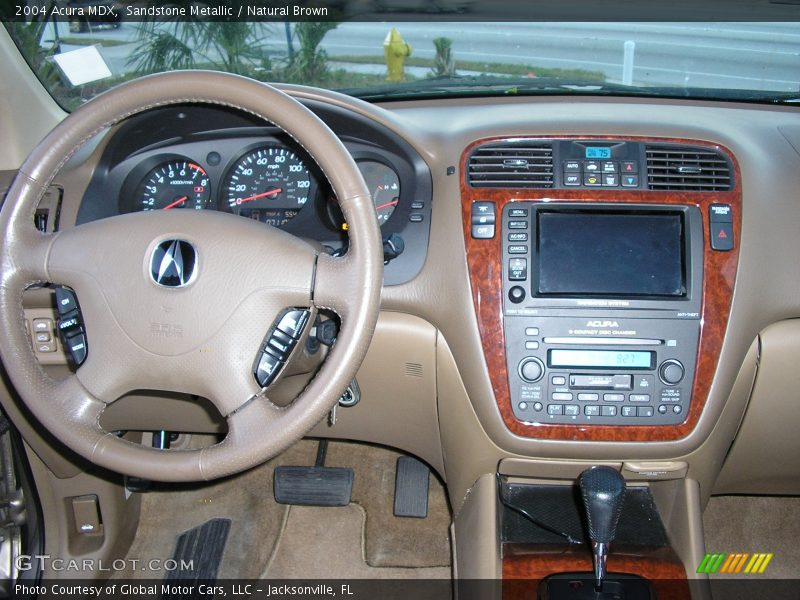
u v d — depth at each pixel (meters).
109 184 1.71
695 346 1.51
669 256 1.52
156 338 1.21
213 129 1.68
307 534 2.18
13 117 1.89
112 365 1.24
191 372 1.22
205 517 2.24
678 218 1.53
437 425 1.75
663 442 1.53
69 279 1.25
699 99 1.82
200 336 1.21
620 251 1.53
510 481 1.80
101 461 1.21
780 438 1.66
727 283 1.51
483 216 1.53
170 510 2.26
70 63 1.90
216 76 1.19
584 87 1.82
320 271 1.20
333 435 1.88
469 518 1.66
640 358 1.52
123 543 2.10
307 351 1.44
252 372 1.22
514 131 1.57
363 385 1.71
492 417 1.55
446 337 1.59
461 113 1.74
